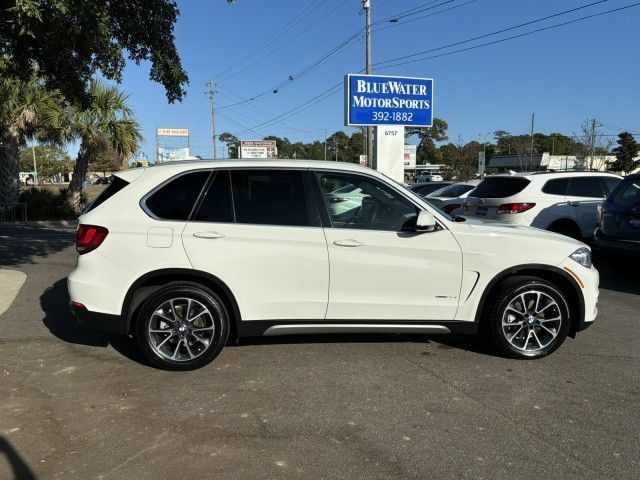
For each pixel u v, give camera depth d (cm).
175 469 315
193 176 463
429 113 1923
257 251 453
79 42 687
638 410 395
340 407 396
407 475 310
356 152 10750
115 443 344
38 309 652
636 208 789
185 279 459
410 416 382
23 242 1319
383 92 1856
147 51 843
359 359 491
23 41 737
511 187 977
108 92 2180
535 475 311
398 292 473
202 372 459
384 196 483
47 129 2069
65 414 383
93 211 456
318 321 469
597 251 853
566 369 473
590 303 498
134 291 449
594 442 348
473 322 487
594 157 6488
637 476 310
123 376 451
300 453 333
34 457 328
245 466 319
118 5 760
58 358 492
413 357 498
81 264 451
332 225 468
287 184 471
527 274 500
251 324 462
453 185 1521
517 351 490
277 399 408
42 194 2248
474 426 368
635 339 560
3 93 1909
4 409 391
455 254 476
